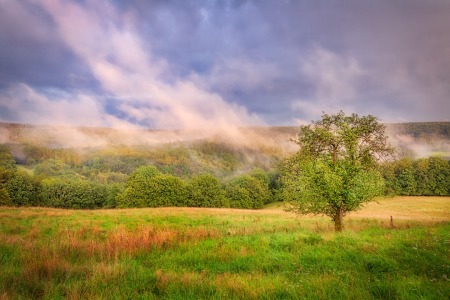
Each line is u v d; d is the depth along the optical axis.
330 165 21.05
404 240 14.20
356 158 21.33
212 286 8.03
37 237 16.91
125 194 87.69
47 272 9.04
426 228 20.62
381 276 8.86
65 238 15.66
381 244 13.39
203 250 13.40
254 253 12.47
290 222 30.12
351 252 11.69
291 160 23.11
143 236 14.81
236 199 104.19
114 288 7.82
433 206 71.00
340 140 21.64
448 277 8.55
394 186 95.81
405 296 7.00
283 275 9.27
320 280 8.27
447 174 98.94
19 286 7.67
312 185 20.08
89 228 21.03
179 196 90.50
